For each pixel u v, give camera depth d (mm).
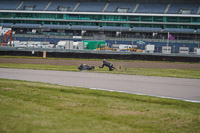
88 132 18844
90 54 122625
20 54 126125
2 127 19500
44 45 149000
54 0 192500
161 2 186000
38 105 26891
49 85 39062
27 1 192125
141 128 20797
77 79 48312
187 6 177250
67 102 28516
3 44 144500
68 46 142375
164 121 22938
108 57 121875
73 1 191500
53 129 19250
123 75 57719
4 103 27453
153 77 55875
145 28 174375
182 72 76062
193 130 21062
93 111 25047
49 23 183750
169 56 120562
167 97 32750
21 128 19344
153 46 151000
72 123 20891
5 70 62188
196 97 33875
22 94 32406
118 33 177125
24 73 56781
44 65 84312
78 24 181625
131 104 28359
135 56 121125
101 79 49188
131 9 177875
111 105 27609
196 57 119250
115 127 20484
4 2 189625
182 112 25875
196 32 168500
